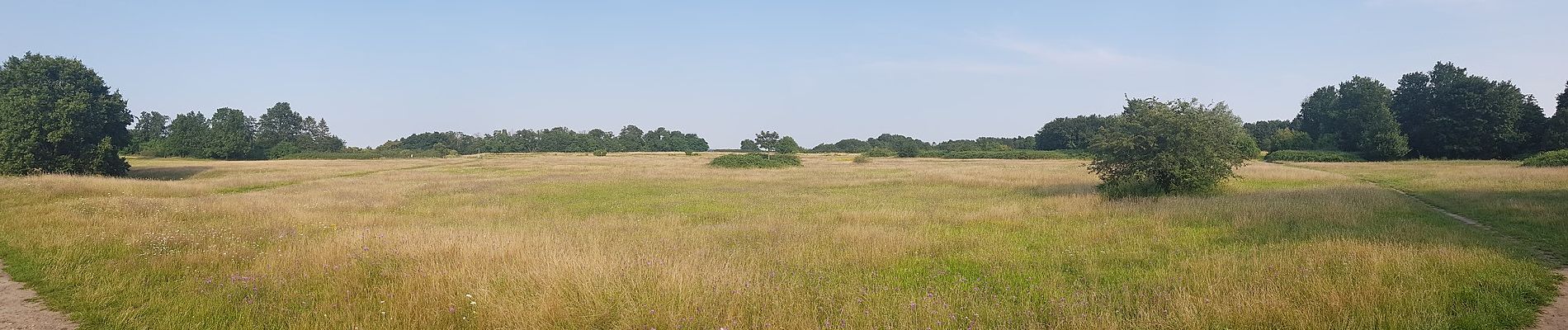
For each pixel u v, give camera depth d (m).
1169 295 7.32
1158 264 9.77
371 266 9.45
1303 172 35.91
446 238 11.57
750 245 12.07
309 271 9.08
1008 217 15.94
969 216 16.25
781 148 83.12
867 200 23.33
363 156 104.94
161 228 13.11
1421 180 26.91
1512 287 7.44
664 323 6.40
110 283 8.29
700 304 6.98
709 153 116.50
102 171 35.75
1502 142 61.19
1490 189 20.58
